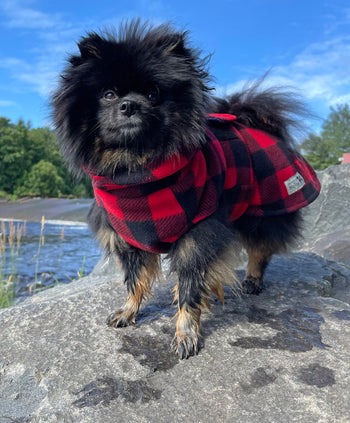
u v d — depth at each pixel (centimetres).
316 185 53
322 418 28
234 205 46
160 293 53
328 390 31
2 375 36
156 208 37
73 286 75
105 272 79
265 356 36
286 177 48
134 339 40
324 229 95
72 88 38
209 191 39
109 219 40
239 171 45
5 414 32
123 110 35
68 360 37
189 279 39
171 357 37
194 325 39
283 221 52
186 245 38
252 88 56
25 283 126
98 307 48
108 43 38
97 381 34
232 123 50
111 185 37
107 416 30
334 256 75
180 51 39
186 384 33
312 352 36
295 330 41
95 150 39
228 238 40
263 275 54
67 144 39
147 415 30
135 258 44
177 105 37
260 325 42
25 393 34
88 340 40
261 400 30
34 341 40
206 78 40
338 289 60
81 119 38
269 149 48
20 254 181
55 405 31
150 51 38
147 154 37
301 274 60
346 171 95
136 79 37
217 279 39
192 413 30
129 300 45
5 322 45
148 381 33
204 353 37
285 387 32
